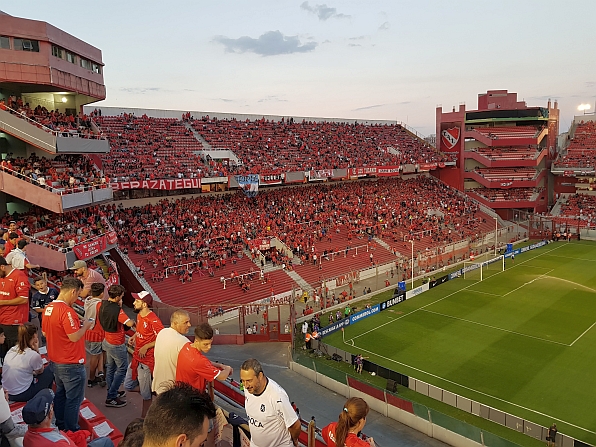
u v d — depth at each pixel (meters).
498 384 28.39
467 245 67.38
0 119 29.28
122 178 47.56
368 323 39.78
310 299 45.47
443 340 35.62
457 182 87.69
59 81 33.19
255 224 55.06
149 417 3.39
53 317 7.53
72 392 7.76
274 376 29.84
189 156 57.72
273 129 73.88
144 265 42.91
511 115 84.62
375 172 71.69
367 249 59.16
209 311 37.78
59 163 36.91
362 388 26.16
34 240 28.45
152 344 8.65
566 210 81.12
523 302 44.31
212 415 3.66
